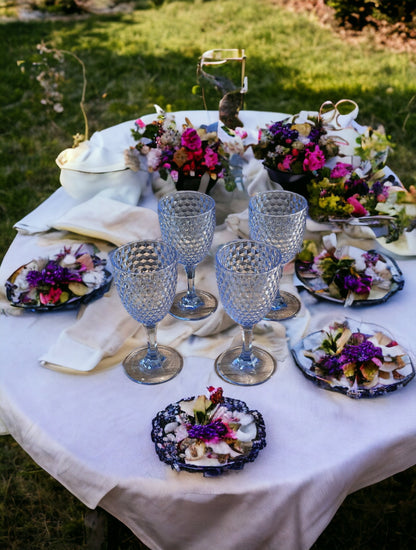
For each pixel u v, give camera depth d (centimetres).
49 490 194
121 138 197
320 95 482
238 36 625
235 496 88
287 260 123
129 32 646
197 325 120
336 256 132
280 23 667
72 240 145
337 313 122
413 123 436
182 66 545
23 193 369
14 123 453
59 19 700
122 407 101
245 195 161
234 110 192
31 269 127
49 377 108
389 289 126
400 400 101
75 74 530
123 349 115
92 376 108
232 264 109
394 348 107
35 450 98
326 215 146
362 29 625
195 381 107
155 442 92
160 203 124
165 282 97
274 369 108
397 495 182
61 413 100
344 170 150
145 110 466
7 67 545
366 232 142
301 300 126
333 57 565
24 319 121
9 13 712
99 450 94
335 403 101
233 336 117
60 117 459
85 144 167
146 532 94
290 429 96
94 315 119
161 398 103
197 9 728
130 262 111
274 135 156
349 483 91
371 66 541
